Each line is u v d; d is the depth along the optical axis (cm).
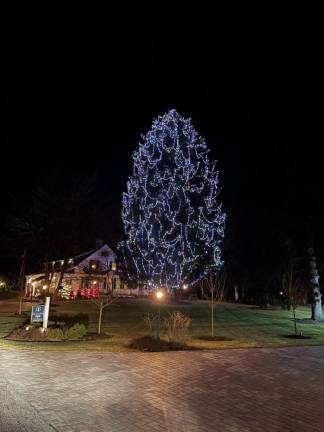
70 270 4544
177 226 3177
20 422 611
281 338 1619
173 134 3203
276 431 600
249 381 861
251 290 4059
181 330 1362
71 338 1416
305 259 2530
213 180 3300
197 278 3272
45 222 3769
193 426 612
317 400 744
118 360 1041
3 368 940
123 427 604
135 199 3316
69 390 775
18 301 4184
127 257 3738
